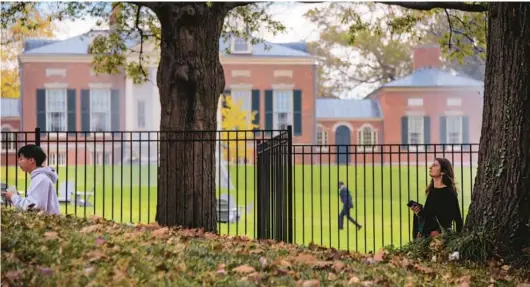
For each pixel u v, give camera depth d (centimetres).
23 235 780
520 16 1182
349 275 849
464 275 1009
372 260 1037
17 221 861
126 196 3378
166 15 1470
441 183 1205
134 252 791
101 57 2197
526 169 1179
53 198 1015
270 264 835
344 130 6050
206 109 1468
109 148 5322
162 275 712
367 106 6103
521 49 1184
